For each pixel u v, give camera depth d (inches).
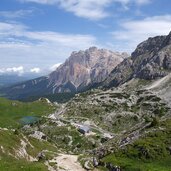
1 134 4628.4
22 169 3380.9
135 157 4443.9
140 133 5265.8
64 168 4303.6
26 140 5123.0
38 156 4854.8
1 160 3858.3
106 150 5078.7
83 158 5007.4
